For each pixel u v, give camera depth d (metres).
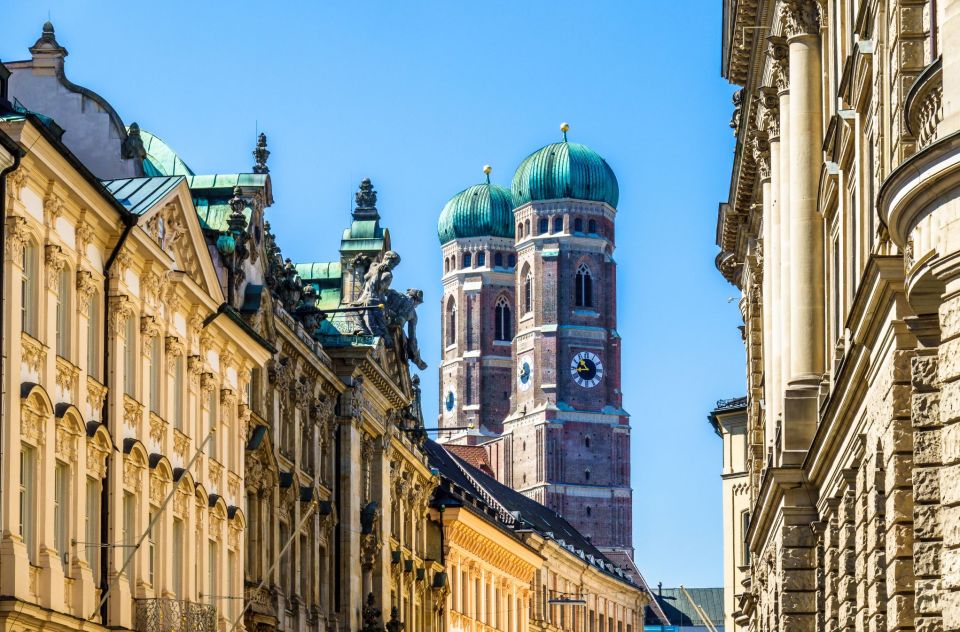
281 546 136.25
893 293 56.41
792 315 91.38
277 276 142.00
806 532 92.44
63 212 91.75
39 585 87.56
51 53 115.25
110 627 96.56
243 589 124.44
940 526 52.50
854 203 72.81
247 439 127.44
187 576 111.44
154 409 107.31
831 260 86.19
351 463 155.50
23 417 86.38
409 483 185.62
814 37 91.62
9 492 84.06
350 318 162.00
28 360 87.31
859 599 68.69
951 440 47.88
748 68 114.81
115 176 113.56
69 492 92.06
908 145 54.22
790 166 92.06
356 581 156.75
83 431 93.50
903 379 57.88
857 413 69.69
